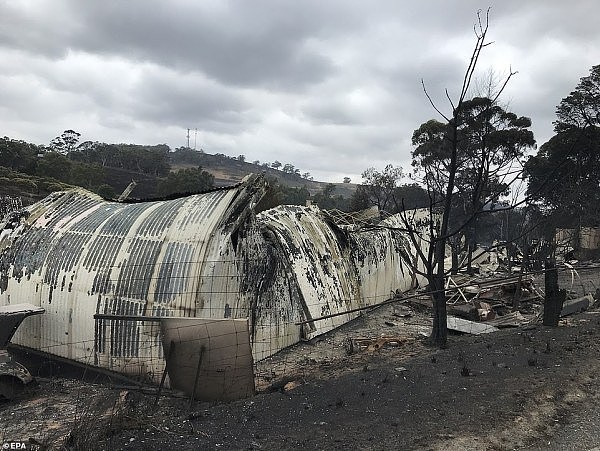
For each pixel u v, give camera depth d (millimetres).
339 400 7195
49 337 10461
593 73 25859
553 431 6203
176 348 7660
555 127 26391
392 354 10297
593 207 25219
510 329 11891
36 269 11070
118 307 9555
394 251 19031
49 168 48375
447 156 33500
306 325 12523
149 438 5887
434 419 6457
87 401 7781
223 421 6539
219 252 9477
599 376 7949
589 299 14422
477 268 22562
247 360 7531
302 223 14758
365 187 42031
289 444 5801
